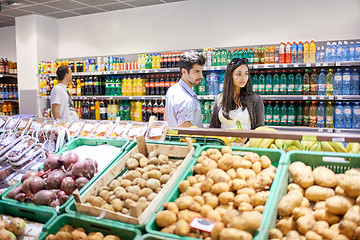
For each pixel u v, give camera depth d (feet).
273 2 15.78
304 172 4.51
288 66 13.85
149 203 4.30
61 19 22.33
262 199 4.12
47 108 21.98
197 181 4.69
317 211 4.01
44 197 4.84
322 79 14.03
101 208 4.39
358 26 14.24
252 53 15.07
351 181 3.90
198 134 6.01
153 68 17.21
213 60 15.84
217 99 9.16
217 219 3.88
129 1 18.01
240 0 16.53
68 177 5.15
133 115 18.47
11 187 5.48
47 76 20.85
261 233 3.65
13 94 23.75
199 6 17.63
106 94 19.19
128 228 4.03
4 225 4.52
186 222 3.88
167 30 18.69
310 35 15.12
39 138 7.28
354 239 3.52
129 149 6.07
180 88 8.64
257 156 4.99
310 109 14.34
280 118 15.12
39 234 4.42
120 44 20.30
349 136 5.01
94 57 21.31
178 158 5.74
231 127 8.60
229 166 4.74
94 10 20.13
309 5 15.05
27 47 21.54
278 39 15.80
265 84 15.26
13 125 8.31
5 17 22.02
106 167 5.47
